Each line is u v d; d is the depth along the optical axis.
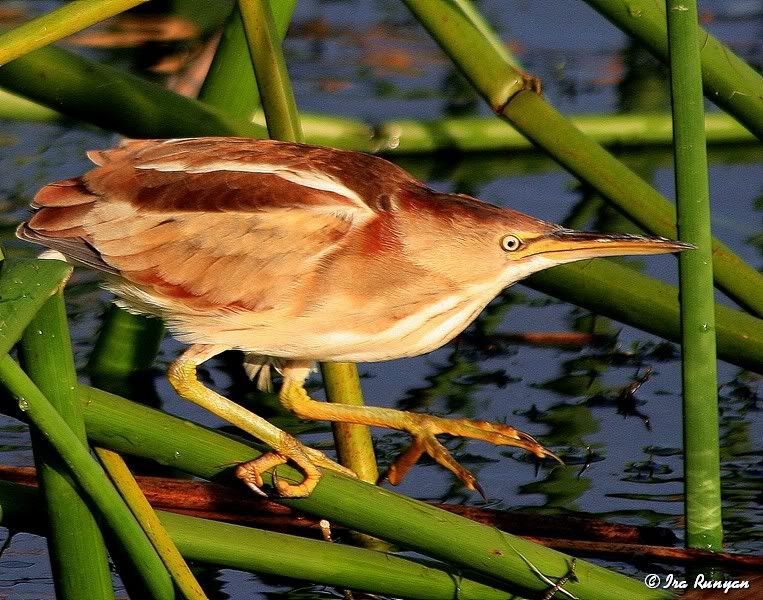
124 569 5.98
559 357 10.79
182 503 7.77
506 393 10.09
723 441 9.27
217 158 7.21
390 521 5.89
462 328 7.39
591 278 7.53
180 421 5.97
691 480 6.86
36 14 16.06
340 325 7.11
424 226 7.09
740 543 7.87
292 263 7.02
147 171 7.15
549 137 7.30
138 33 15.60
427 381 10.35
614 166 7.29
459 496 8.55
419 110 14.77
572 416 9.71
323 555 5.97
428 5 7.40
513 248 7.14
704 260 6.39
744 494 8.52
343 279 7.05
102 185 7.12
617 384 10.27
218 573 7.79
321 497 5.96
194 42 15.59
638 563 7.36
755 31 17.03
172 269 7.03
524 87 7.37
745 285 7.41
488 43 7.34
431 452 7.12
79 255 7.07
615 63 16.56
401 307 7.12
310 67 16.33
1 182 13.03
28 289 5.16
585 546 7.54
